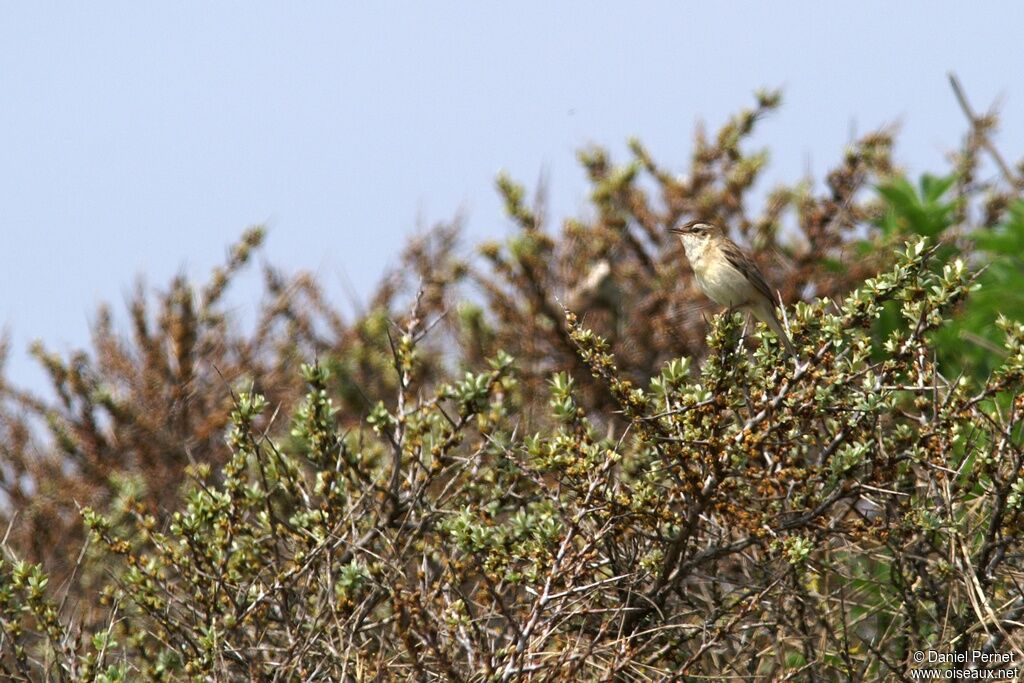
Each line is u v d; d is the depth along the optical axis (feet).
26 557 51.96
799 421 36.73
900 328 46.03
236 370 63.36
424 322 56.54
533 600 37.19
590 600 38.11
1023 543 37.76
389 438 40.57
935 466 36.37
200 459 58.39
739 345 36.78
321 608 37.52
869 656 38.96
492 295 60.59
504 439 40.06
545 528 36.50
